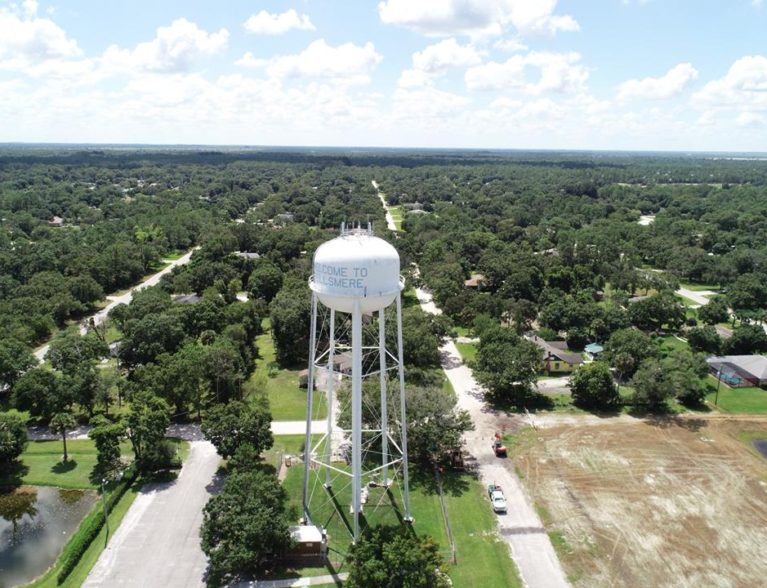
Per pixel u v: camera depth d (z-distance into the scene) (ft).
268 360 273.13
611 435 203.00
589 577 135.23
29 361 225.56
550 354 264.72
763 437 203.72
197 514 156.15
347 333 280.72
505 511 158.71
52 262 384.88
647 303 315.99
